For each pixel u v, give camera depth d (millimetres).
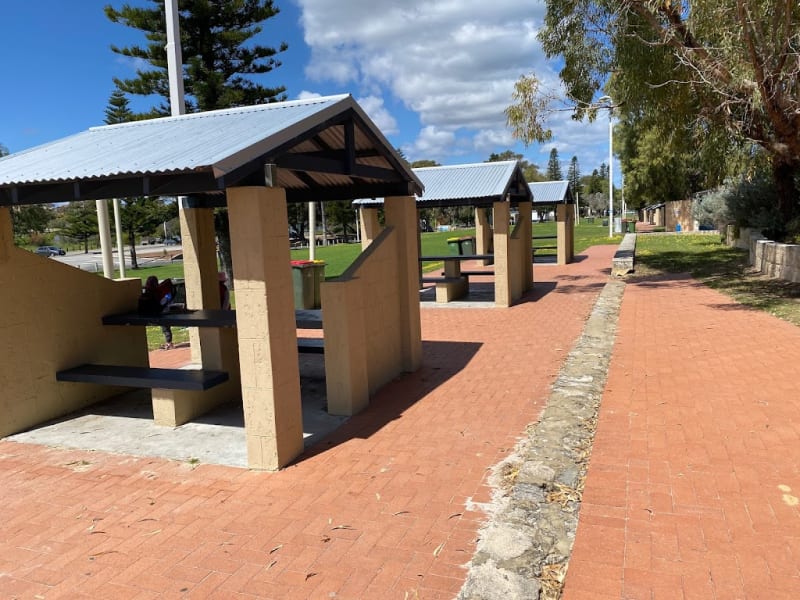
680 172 35281
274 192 4457
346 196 7328
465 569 3145
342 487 4199
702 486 3893
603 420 5188
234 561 3334
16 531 3811
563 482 4012
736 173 16750
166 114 18016
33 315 5801
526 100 13203
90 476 4625
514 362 7586
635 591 2871
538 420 5395
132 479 4535
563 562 3127
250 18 17766
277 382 4512
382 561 3252
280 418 4559
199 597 3021
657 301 11328
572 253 22797
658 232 41031
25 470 4793
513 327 10062
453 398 6195
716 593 2832
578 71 14000
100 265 38250
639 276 15688
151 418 5984
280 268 4531
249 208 4301
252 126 4930
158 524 3805
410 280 7195
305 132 4824
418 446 4898
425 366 7617
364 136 5914
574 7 13133
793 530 3324
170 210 26141
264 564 3285
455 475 4301
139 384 5555
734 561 3070
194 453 4996
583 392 5953
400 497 3996
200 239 7809
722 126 12602
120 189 4555
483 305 12797
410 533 3527
